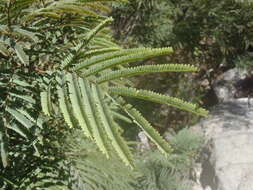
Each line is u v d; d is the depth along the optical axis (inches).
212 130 35.7
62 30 10.4
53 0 9.9
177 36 33.4
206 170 32.8
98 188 15.4
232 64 39.6
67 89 7.5
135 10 30.9
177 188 28.8
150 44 32.1
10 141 12.0
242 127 35.4
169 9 32.2
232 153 32.4
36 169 13.5
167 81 39.2
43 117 11.1
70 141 15.5
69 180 14.1
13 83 9.0
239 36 35.4
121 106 7.2
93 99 7.2
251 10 32.9
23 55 8.3
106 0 8.9
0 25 8.5
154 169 29.1
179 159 30.8
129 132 31.3
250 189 29.6
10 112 8.9
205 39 37.8
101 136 6.8
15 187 12.8
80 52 7.8
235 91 44.1
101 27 7.8
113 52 7.5
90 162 15.3
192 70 6.8
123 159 6.7
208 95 44.8
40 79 8.8
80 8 9.1
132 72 7.2
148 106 33.9
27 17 9.0
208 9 33.0
